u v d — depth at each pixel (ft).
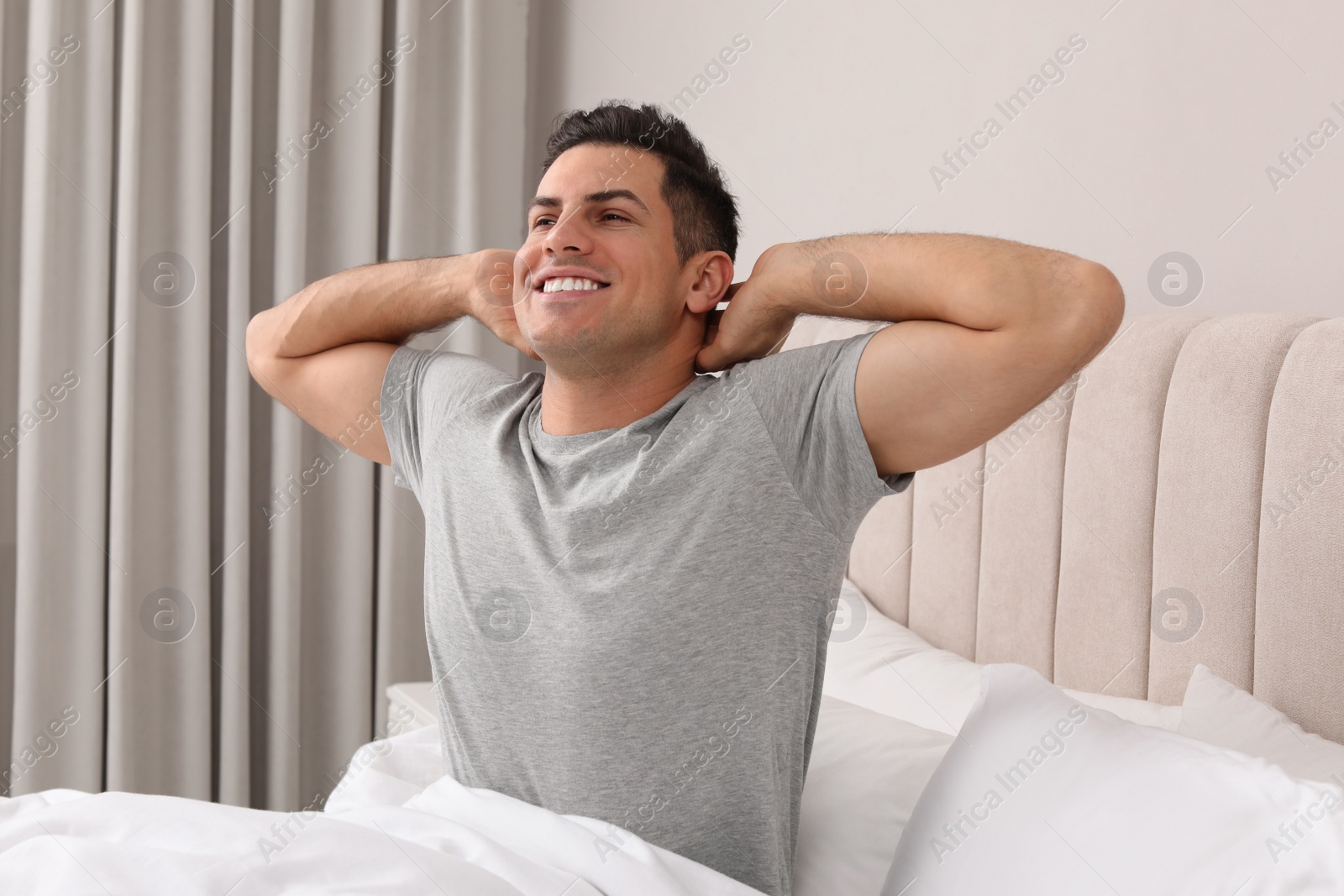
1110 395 4.39
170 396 7.42
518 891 2.77
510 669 3.39
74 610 7.06
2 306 6.98
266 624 7.92
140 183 7.22
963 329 2.99
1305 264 4.18
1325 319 3.76
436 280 4.21
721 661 3.20
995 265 2.95
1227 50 4.42
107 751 7.20
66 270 6.99
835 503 3.34
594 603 3.27
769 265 3.46
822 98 6.55
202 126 7.36
